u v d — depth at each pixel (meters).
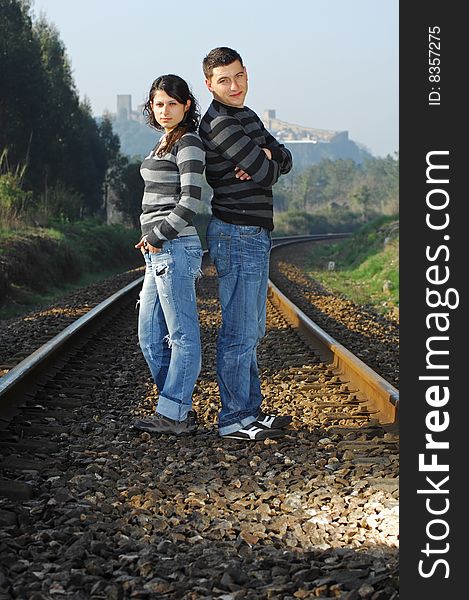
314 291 20.55
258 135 5.59
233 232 5.71
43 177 39.91
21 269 18.58
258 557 3.78
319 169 167.50
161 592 3.36
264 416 5.95
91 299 15.87
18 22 39.16
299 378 8.08
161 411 5.98
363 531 4.16
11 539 3.80
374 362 9.07
